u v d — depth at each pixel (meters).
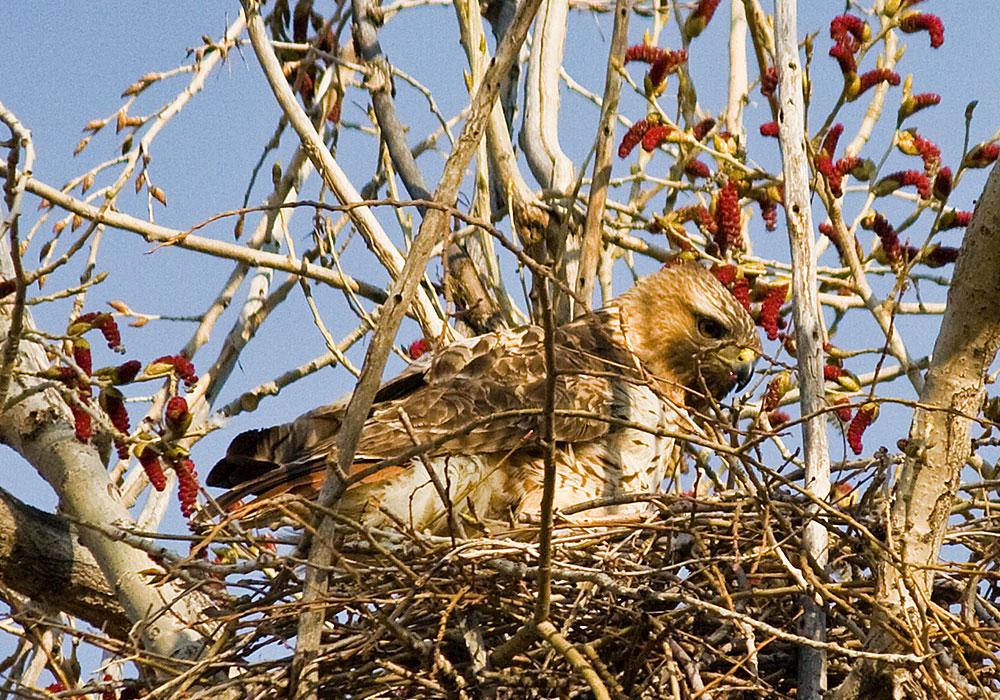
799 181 10.11
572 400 11.45
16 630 9.45
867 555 9.38
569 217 12.31
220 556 10.48
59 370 9.02
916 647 8.47
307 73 13.76
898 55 12.12
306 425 10.77
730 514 9.86
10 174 8.51
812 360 9.84
